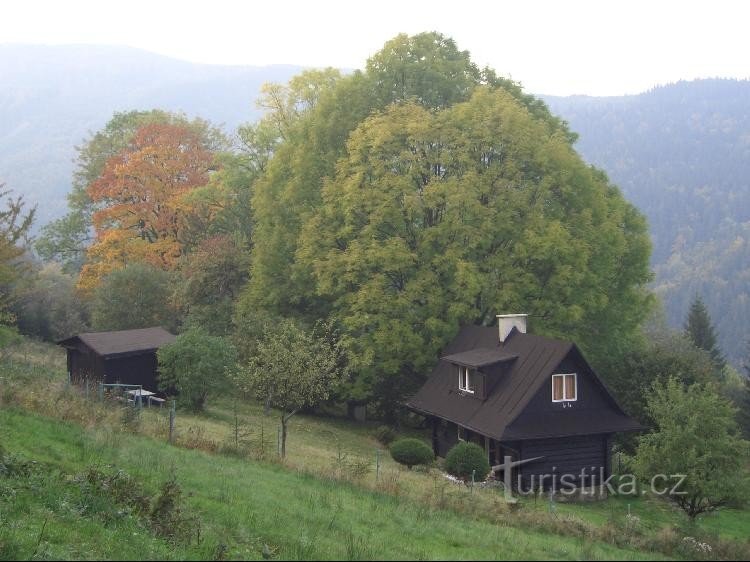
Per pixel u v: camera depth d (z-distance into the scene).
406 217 37.34
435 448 35.53
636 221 43.28
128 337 38.94
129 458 19.47
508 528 18.47
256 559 12.98
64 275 71.12
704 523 26.78
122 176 56.91
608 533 18.94
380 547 14.42
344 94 41.91
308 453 29.22
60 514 14.44
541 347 30.94
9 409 22.16
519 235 36.62
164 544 13.37
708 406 24.88
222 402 39.84
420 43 42.31
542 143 38.47
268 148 55.09
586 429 29.75
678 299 178.38
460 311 35.62
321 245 38.75
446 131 37.22
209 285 46.41
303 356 27.66
